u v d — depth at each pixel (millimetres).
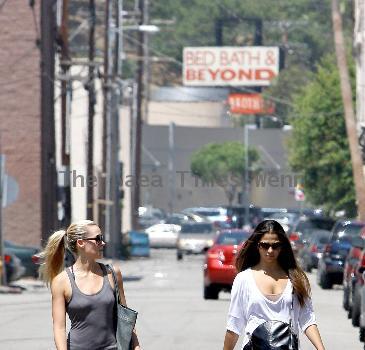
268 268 28578
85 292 28000
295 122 191000
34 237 132375
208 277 86875
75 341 27891
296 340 28156
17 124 132625
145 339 59031
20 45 132375
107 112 170250
